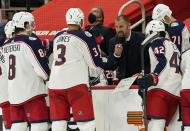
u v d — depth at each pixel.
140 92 15.98
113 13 27.44
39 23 28.72
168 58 15.23
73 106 15.70
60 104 15.96
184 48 18.56
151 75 14.88
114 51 17.25
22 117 16.66
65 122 16.11
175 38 18.28
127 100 16.67
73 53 15.52
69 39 15.61
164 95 15.27
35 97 16.12
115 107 16.88
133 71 17.30
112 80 18.36
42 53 16.11
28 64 16.14
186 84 14.86
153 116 15.45
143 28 21.41
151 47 15.37
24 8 33.59
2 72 17.77
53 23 28.58
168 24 18.03
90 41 15.66
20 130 16.62
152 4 26.58
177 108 16.08
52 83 15.83
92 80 17.08
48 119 17.89
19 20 16.31
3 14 32.91
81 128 15.76
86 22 27.14
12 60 16.22
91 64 15.70
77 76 15.52
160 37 15.59
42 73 15.99
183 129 15.30
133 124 16.64
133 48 17.06
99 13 19.53
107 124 17.06
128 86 15.92
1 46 19.16
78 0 29.50
